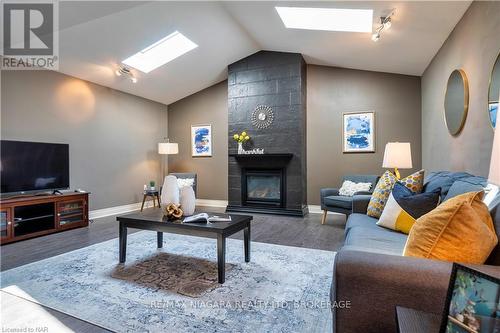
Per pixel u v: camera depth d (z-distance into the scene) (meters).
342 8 3.27
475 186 1.66
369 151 5.09
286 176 5.25
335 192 4.55
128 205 5.74
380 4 3.01
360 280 1.06
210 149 6.41
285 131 5.27
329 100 5.37
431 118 4.08
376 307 1.04
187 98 6.63
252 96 5.54
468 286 0.74
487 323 0.68
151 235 3.73
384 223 2.26
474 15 2.53
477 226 1.11
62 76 4.53
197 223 2.46
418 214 2.05
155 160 6.46
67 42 3.77
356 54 4.52
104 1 3.17
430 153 4.16
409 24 3.24
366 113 5.11
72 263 2.70
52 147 4.18
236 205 5.66
